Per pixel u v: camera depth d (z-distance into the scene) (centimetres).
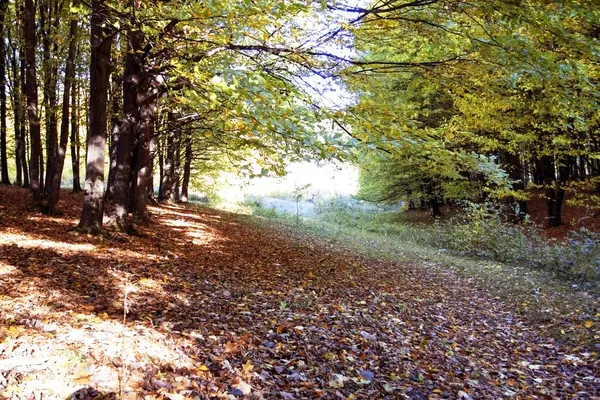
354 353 466
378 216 2912
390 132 523
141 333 399
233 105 416
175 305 523
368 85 644
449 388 421
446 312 728
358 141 499
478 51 548
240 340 438
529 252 1253
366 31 621
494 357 541
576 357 541
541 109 586
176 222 1408
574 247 1104
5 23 1187
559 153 1265
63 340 351
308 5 458
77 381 289
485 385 445
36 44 1137
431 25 547
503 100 633
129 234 963
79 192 1736
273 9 400
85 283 551
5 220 904
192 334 428
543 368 512
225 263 878
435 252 1526
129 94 966
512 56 494
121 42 880
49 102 1250
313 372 398
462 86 639
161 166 2214
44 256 657
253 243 1246
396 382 414
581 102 533
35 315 405
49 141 1291
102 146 881
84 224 870
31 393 265
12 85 1577
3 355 304
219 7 380
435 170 650
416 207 3117
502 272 1137
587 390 452
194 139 1745
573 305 775
